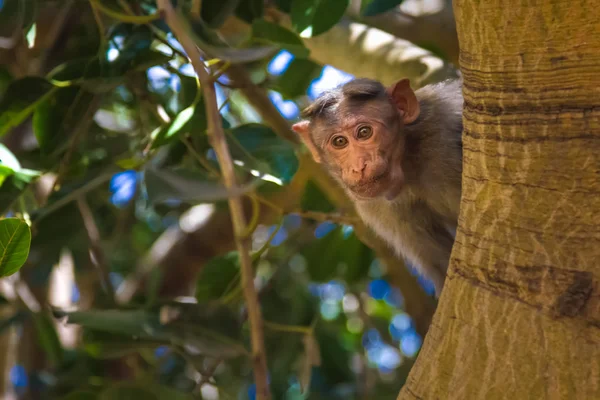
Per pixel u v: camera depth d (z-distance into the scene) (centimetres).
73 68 966
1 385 1620
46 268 1312
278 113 1205
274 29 926
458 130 973
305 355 1033
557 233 560
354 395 1483
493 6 540
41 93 956
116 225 1484
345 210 1244
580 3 516
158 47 1200
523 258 571
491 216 586
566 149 552
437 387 612
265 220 1502
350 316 1731
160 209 1434
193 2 897
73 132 983
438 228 1054
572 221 555
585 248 554
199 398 1030
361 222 1127
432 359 619
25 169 1017
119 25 975
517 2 532
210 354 943
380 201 1038
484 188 588
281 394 1377
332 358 1495
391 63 1173
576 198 553
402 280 1330
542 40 536
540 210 564
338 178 1026
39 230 1050
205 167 1028
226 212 1739
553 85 546
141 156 990
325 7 943
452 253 624
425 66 1153
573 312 555
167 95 1209
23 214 1013
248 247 889
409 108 974
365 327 1581
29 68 1467
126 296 1714
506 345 577
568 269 557
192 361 1023
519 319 572
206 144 1002
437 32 1280
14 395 1616
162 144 891
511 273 576
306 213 995
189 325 970
